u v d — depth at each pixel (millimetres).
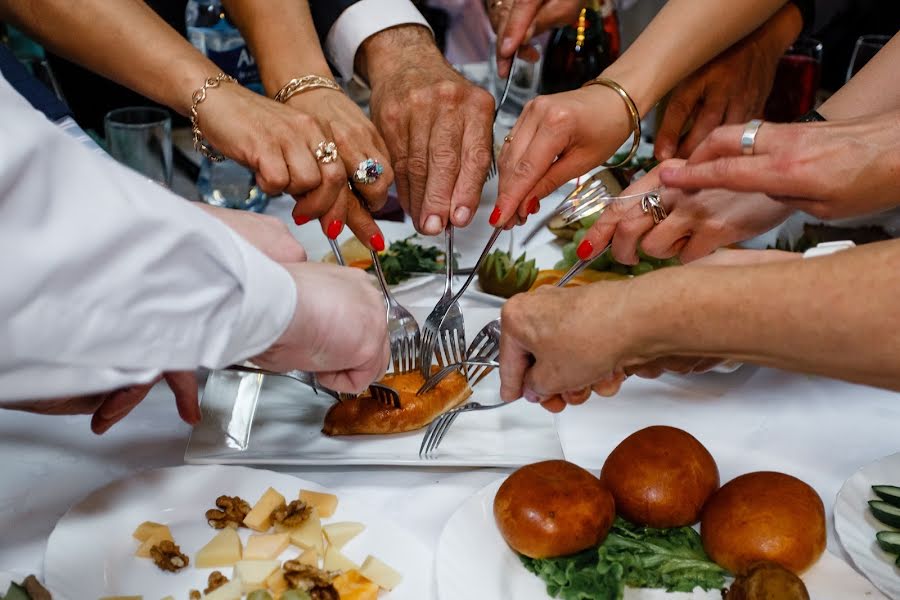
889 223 964
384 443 863
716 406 923
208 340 602
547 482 750
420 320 996
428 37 1085
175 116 1412
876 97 942
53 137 544
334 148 884
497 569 733
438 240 1137
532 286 1046
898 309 611
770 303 637
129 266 561
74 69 1375
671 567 735
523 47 1199
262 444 852
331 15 1087
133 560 734
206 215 599
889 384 636
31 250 539
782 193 785
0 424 863
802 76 1203
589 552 741
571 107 917
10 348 554
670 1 1026
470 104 970
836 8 1525
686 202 881
